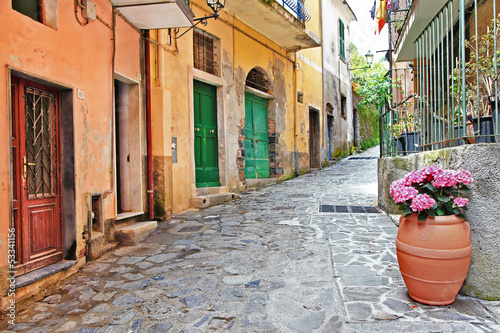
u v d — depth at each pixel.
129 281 3.38
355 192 7.76
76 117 3.79
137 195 5.43
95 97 4.20
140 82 5.51
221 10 8.02
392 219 5.14
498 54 4.11
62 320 2.66
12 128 3.12
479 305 2.49
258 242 4.37
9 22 2.90
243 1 7.92
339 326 2.33
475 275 2.62
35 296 3.06
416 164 4.02
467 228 2.47
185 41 6.82
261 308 2.68
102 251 4.18
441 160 3.16
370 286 2.90
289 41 10.49
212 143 7.94
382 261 3.47
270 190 8.85
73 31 3.77
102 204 4.27
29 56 3.12
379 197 6.10
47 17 3.43
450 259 2.40
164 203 5.81
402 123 7.04
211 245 4.38
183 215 6.15
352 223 5.07
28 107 3.31
